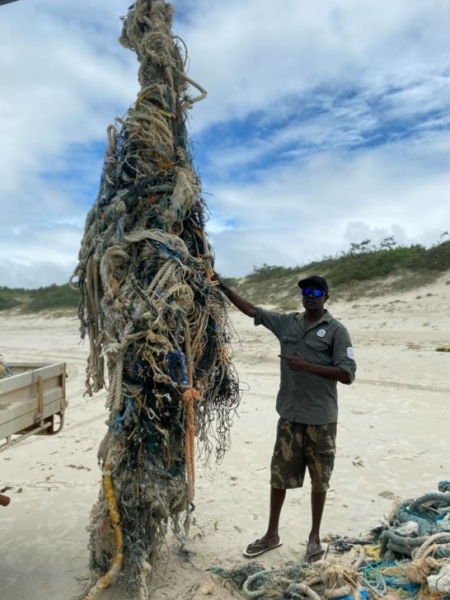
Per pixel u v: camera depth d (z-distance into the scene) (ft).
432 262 68.28
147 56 11.21
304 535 13.35
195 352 11.19
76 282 11.89
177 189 10.79
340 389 29.78
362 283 70.69
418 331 47.52
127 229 10.88
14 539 13.55
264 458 19.13
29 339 74.69
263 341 48.57
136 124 10.94
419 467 17.85
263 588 10.79
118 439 10.39
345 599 9.92
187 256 11.00
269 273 92.38
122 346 10.09
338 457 18.99
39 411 11.48
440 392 28.60
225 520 14.35
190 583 11.27
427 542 10.44
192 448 10.52
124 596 10.52
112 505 10.17
